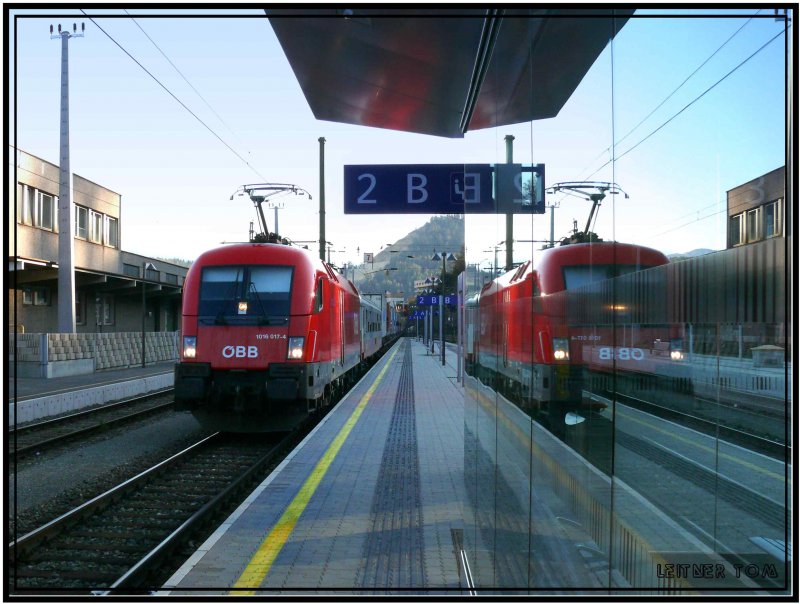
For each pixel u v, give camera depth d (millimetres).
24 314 21406
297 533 4984
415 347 56125
